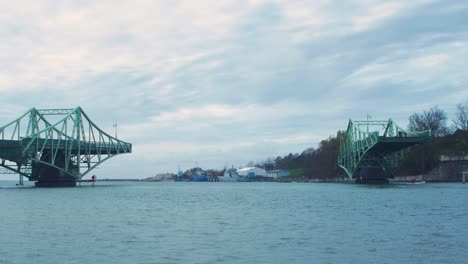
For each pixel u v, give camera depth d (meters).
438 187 143.38
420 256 36.53
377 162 184.00
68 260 35.44
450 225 52.44
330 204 84.62
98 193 133.50
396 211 68.31
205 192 152.62
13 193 126.81
